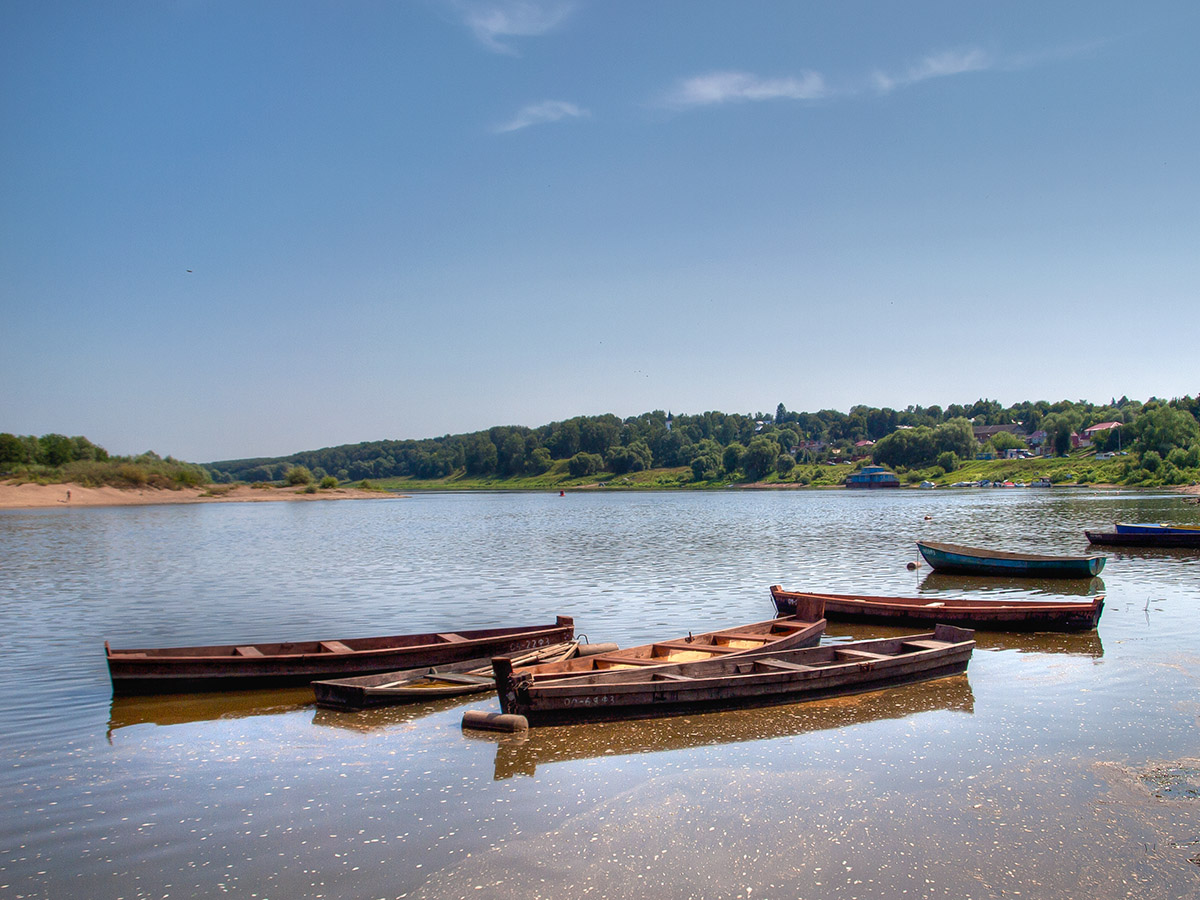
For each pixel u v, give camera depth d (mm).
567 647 23312
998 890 10859
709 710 18609
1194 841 12094
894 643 23031
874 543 59812
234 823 13195
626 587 39562
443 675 21578
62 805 13961
